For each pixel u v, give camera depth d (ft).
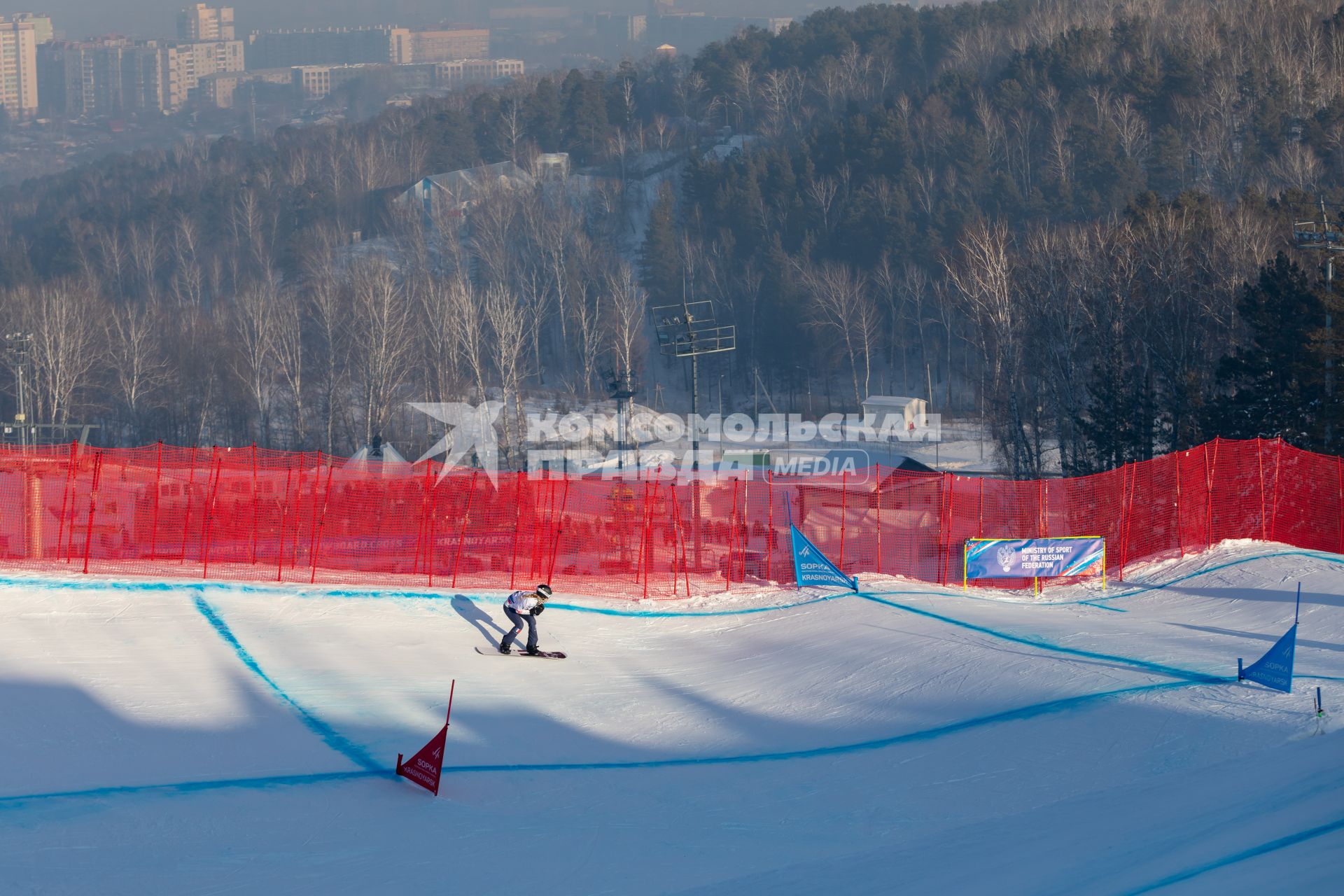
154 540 124.77
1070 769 69.21
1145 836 54.95
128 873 56.59
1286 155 391.86
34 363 339.98
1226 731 71.36
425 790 69.87
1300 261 219.61
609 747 79.00
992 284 252.83
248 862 58.80
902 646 98.43
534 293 475.31
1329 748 64.80
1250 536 134.92
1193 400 184.65
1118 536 136.15
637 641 106.93
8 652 90.89
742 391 471.62
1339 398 161.58
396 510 144.15
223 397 384.27
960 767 71.67
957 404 416.87
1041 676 86.84
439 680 92.53
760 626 110.52
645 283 513.04
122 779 68.64
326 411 360.28
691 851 60.90
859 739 78.74
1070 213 451.12
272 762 73.00
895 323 463.83
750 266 494.59
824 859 58.85
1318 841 49.55
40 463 143.43
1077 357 233.76
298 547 135.13
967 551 120.67
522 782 71.92
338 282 469.57
